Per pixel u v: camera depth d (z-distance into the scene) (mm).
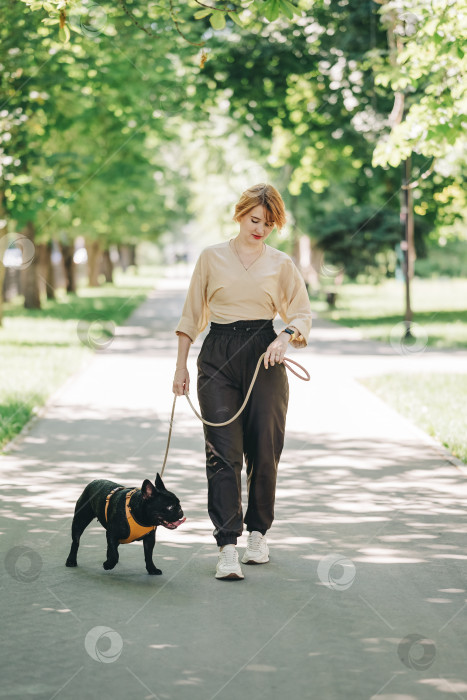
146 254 103188
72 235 35656
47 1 7406
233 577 5293
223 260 5418
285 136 24672
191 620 4648
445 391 12875
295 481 7965
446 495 7457
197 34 19781
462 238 49094
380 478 8078
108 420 11016
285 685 3904
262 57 20375
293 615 4734
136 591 5098
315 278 36812
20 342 20031
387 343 20688
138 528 5266
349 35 19484
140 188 31219
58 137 23109
